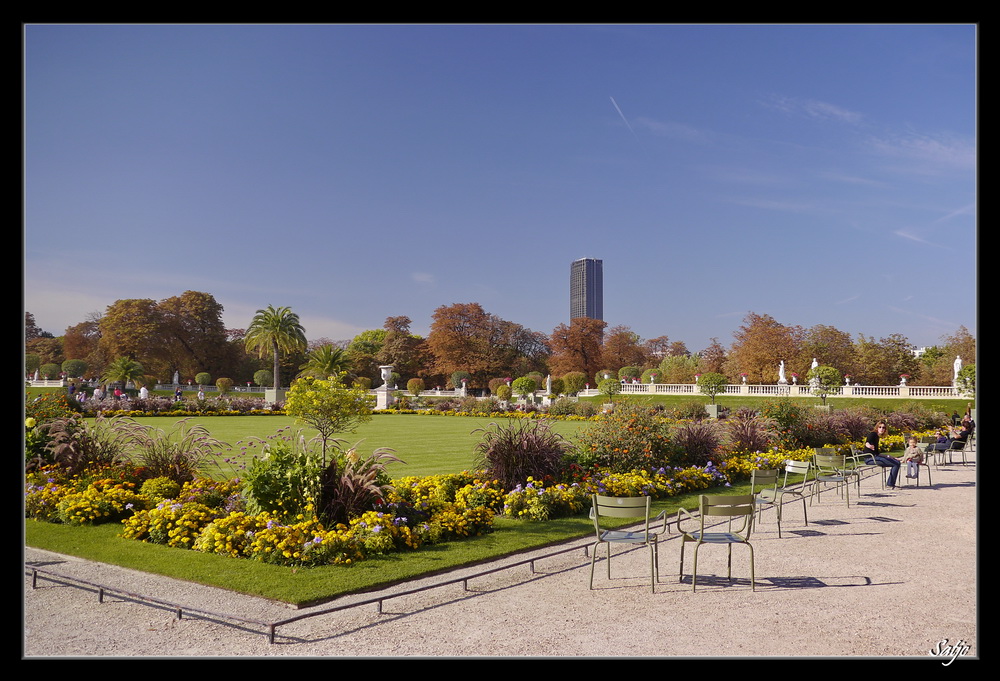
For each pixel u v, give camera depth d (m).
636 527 9.67
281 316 62.19
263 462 8.60
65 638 5.21
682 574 6.96
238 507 8.83
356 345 86.75
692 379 66.75
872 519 10.45
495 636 5.21
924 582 6.80
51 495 9.87
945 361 55.28
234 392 66.88
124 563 7.45
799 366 60.72
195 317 75.00
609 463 12.91
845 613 5.78
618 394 54.28
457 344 78.62
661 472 12.67
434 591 6.50
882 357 59.81
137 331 69.06
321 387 9.81
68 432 11.59
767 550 8.33
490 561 7.77
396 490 9.98
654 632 5.31
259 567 7.16
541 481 10.77
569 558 7.89
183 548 8.03
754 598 6.24
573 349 81.31
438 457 17.33
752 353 61.88
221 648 4.99
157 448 11.63
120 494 9.81
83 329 78.25
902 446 22.09
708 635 5.24
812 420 20.05
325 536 7.49
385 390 46.59
